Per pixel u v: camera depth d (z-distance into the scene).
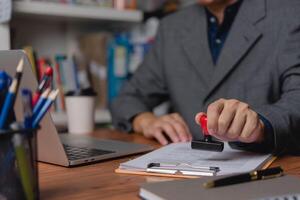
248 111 0.70
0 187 0.42
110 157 0.71
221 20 1.29
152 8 1.79
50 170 0.63
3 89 0.42
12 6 1.36
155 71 1.41
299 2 1.15
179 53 1.31
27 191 0.43
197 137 1.17
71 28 1.82
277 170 0.53
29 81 0.49
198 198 0.42
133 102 1.28
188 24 1.33
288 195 0.44
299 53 1.08
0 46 1.30
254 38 1.14
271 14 1.15
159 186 0.47
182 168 0.59
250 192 0.45
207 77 1.22
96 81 1.68
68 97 1.13
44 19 1.68
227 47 1.17
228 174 0.53
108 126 1.63
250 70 1.14
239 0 1.24
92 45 1.70
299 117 0.79
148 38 1.73
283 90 1.07
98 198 0.48
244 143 0.74
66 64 1.58
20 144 0.41
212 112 0.69
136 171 0.60
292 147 0.78
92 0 1.60
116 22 1.81
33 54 1.49
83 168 0.64
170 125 0.97
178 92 1.28
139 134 1.12
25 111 0.41
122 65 1.69
